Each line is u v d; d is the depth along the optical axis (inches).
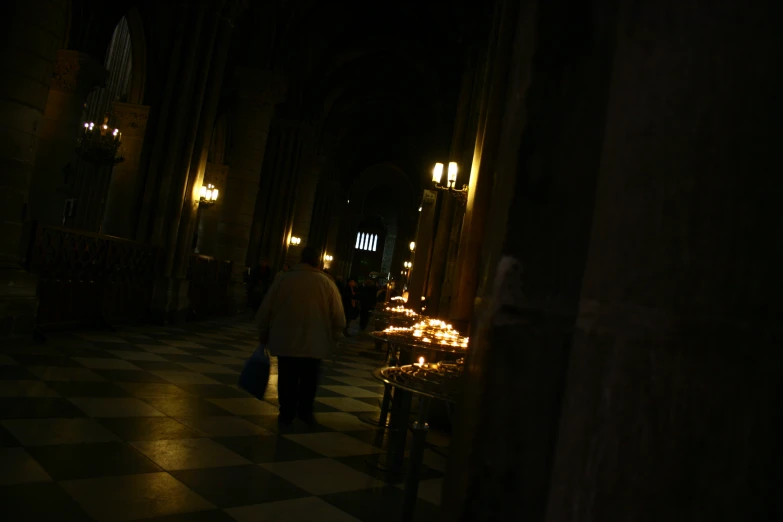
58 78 447.5
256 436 182.2
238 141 750.5
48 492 113.7
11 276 275.4
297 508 125.7
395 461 165.6
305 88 1114.1
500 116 197.2
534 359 46.0
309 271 207.3
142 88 502.9
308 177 1289.4
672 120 36.4
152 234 503.8
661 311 34.7
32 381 207.6
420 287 489.1
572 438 39.0
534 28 50.1
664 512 32.9
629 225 37.4
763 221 33.0
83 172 828.6
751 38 34.6
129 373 249.3
